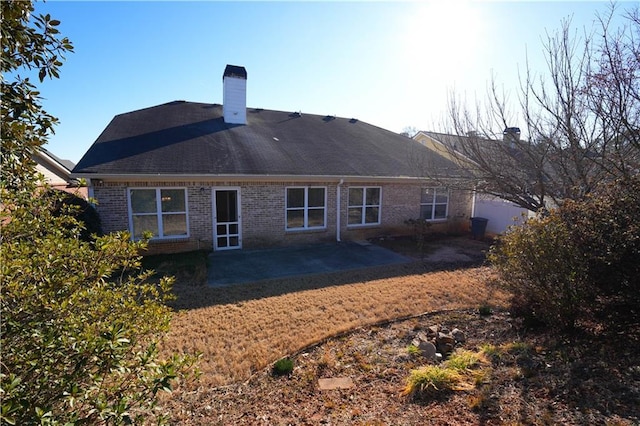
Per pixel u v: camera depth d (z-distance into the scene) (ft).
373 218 44.57
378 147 51.93
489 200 47.75
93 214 29.30
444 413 10.30
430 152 53.16
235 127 46.62
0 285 5.94
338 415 10.87
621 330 13.96
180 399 12.05
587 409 9.59
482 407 10.31
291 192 39.04
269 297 22.91
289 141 46.21
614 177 19.43
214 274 28.27
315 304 21.65
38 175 9.51
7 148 8.63
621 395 10.02
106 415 6.04
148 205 33.19
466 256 35.70
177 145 37.76
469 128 30.99
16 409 5.18
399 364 14.12
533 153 27.02
